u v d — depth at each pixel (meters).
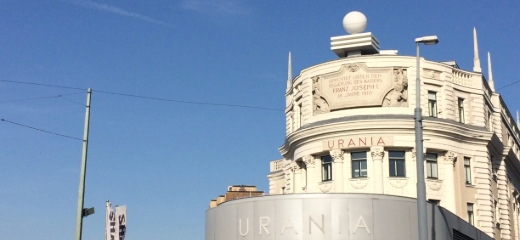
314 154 53.22
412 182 50.69
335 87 53.03
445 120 52.22
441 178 51.81
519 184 68.44
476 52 61.31
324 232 36.03
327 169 52.88
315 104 53.97
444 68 53.94
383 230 36.34
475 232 46.12
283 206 36.81
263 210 37.16
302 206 36.53
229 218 38.38
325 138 52.41
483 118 55.94
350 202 36.41
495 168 58.38
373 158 50.75
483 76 57.66
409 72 52.47
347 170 51.50
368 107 52.00
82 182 30.08
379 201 36.72
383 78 52.16
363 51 57.25
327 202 36.44
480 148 54.59
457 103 54.81
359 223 36.16
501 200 58.50
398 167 51.22
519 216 65.00
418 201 29.30
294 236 36.22
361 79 52.38
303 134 53.44
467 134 53.62
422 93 52.66
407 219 37.03
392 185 50.47
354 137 51.31
